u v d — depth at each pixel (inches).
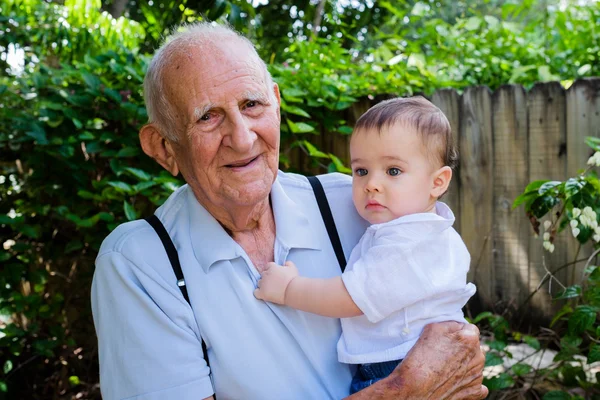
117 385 50.8
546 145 105.5
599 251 83.1
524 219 108.4
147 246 54.4
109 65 115.0
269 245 58.7
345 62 121.5
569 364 88.5
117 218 116.0
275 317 54.2
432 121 55.7
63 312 125.4
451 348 52.8
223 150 50.9
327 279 53.0
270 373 52.6
